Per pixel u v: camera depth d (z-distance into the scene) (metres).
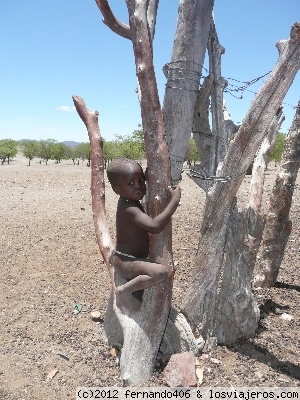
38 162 60.06
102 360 3.80
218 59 3.68
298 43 3.10
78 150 61.50
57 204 12.46
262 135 3.38
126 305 3.54
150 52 3.26
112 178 3.27
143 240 3.43
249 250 3.89
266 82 3.25
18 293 5.46
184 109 3.48
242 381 3.44
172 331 3.68
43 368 3.68
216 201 3.58
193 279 3.79
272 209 5.37
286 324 4.58
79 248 7.43
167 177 3.34
